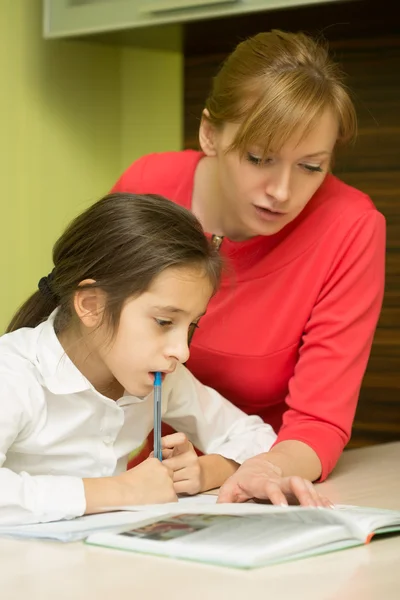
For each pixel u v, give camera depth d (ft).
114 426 4.58
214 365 5.57
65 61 8.79
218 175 5.16
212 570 3.00
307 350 5.26
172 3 7.19
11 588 2.79
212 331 5.50
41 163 8.61
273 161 4.67
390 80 7.56
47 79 8.62
